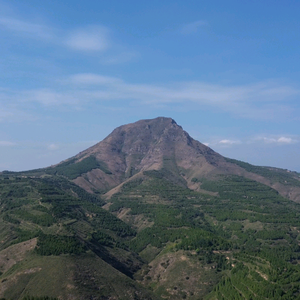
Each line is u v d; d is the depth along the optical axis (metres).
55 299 195.00
